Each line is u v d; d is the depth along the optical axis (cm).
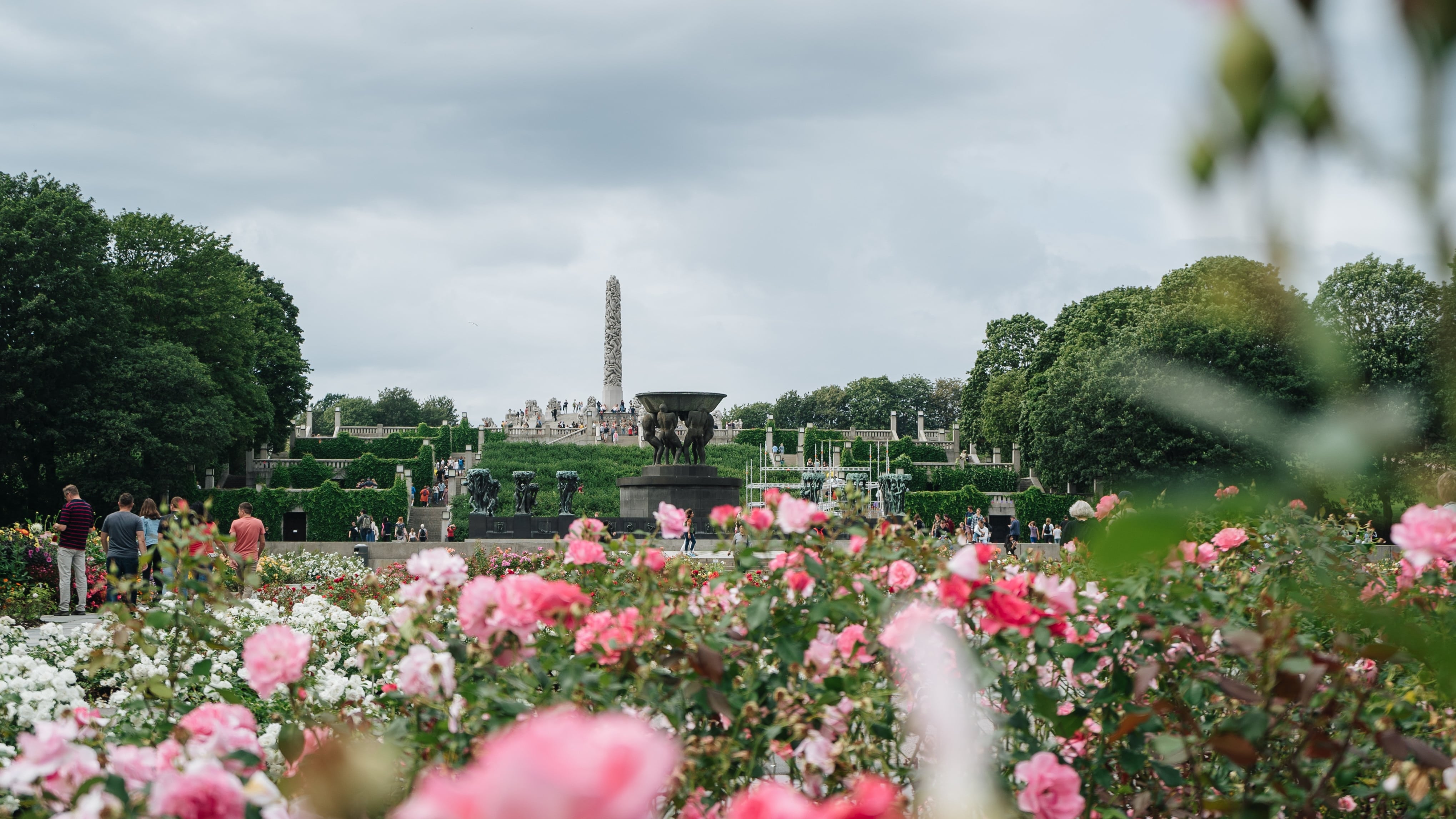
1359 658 423
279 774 514
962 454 9681
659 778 99
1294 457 134
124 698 645
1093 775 457
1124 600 461
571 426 9831
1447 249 78
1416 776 373
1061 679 563
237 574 569
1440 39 76
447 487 7800
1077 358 5238
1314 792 388
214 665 718
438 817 105
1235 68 80
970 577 421
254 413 6931
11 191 5353
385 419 15862
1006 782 434
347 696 657
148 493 5403
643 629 439
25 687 663
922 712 427
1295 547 590
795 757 471
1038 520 6178
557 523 4641
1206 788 447
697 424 4450
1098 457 4903
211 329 6362
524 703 415
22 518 5662
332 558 3466
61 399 5294
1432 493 129
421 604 471
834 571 494
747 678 463
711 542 4062
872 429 12294
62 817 352
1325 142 79
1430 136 77
